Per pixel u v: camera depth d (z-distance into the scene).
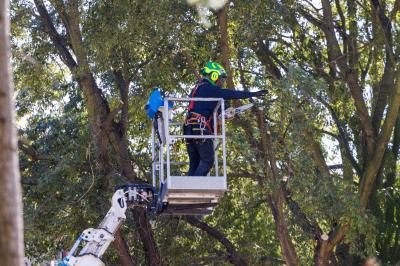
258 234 53.00
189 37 43.31
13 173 11.91
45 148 49.28
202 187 29.02
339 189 42.47
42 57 50.25
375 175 46.38
